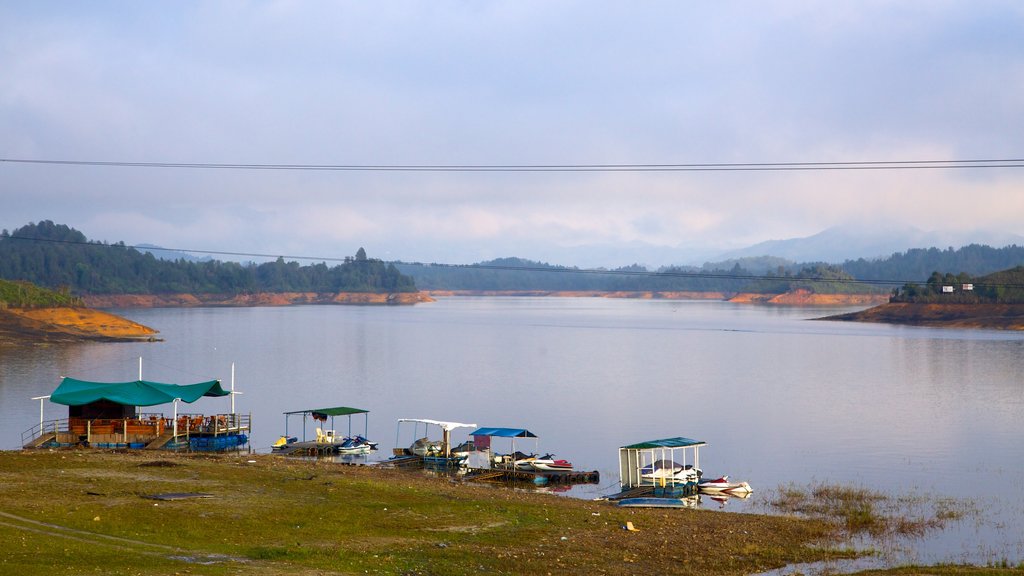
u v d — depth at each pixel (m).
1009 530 44.84
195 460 54.50
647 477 58.00
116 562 28.16
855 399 109.94
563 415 95.56
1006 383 126.75
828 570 35.69
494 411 98.50
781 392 117.69
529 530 39.19
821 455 70.69
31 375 126.38
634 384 127.44
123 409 69.44
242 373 137.88
